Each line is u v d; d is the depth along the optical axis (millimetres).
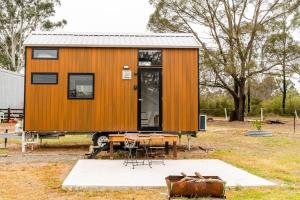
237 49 28891
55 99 14383
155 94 15039
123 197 7551
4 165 11289
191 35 15750
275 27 30344
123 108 14492
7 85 30344
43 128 14312
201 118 14930
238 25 29734
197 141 18328
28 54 14359
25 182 8984
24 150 14375
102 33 15766
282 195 7629
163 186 8211
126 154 13492
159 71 14523
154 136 11891
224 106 41688
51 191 8094
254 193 7785
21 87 33031
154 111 15016
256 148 15711
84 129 14391
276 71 31672
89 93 14461
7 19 43000
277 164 11625
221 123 30016
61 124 14359
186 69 14594
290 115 39969
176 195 6180
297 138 19500
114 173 9609
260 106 42312
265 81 38312
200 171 9852
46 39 14703
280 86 42469
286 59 31578
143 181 8617
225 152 14336
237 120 32469
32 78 14359
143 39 15156
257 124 21703
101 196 7645
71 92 14430
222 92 34406
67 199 7457
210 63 29750
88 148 15602
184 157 12977
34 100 14344
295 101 42000
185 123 14539
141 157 12898
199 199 6160
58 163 11695
